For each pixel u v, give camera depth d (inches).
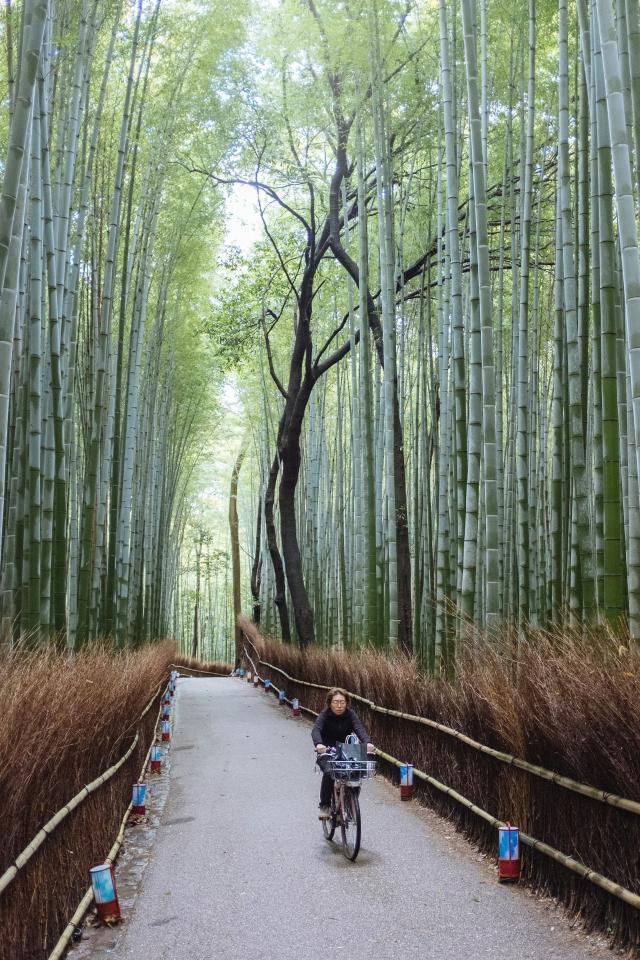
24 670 168.2
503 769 189.6
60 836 150.0
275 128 518.0
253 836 220.5
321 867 190.5
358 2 342.3
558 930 146.6
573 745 151.8
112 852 189.6
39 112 255.4
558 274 278.5
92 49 302.5
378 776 303.6
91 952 146.5
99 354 326.0
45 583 259.1
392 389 367.6
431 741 250.8
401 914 158.1
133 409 424.8
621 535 207.5
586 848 150.2
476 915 155.9
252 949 144.4
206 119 501.0
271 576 833.5
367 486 391.5
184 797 277.1
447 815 231.3
